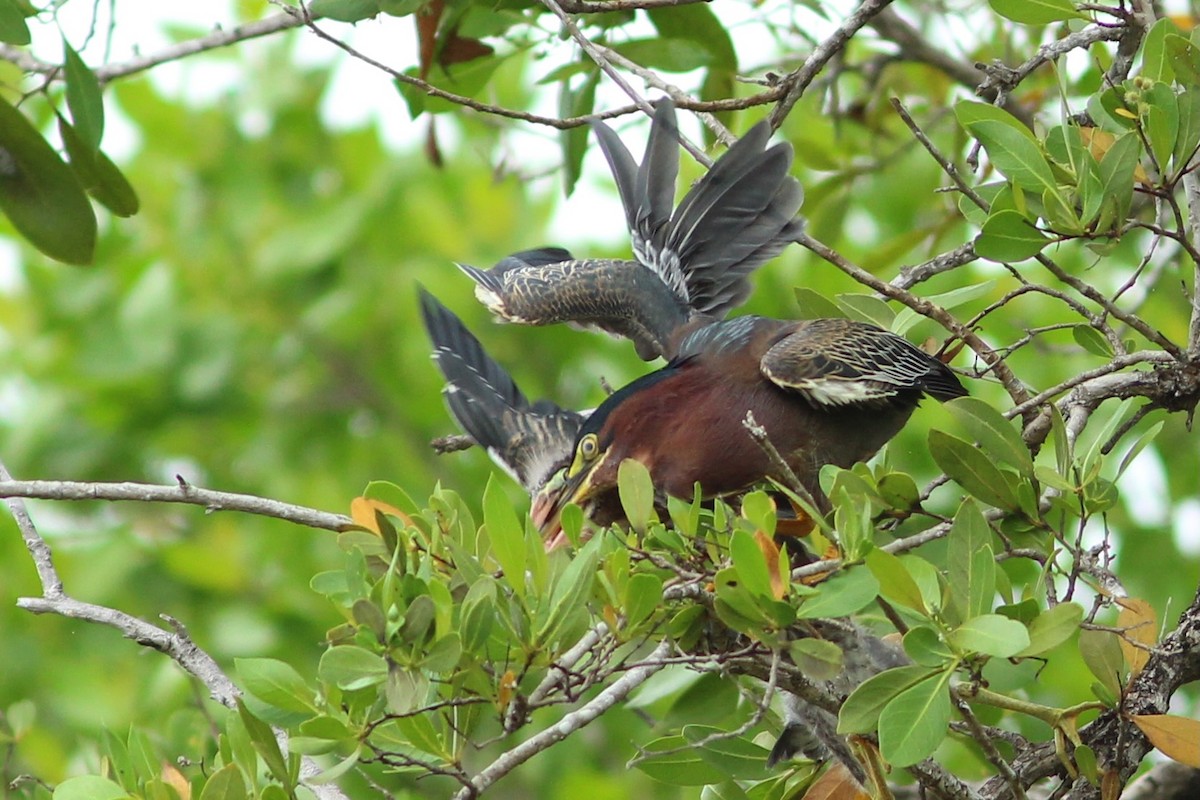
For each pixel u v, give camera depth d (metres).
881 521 8.18
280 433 16.02
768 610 6.39
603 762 13.77
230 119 17.27
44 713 13.36
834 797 7.95
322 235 16.48
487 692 6.39
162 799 7.07
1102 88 8.53
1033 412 9.10
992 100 11.57
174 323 16.30
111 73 10.73
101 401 16.03
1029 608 6.96
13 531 14.46
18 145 7.94
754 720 6.22
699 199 11.50
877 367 9.20
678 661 6.56
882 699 6.52
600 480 9.27
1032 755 8.26
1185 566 14.02
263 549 14.75
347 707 6.68
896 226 15.02
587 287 11.72
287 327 16.47
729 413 9.32
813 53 9.59
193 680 9.58
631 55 11.38
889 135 13.53
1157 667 8.04
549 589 6.48
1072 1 8.98
